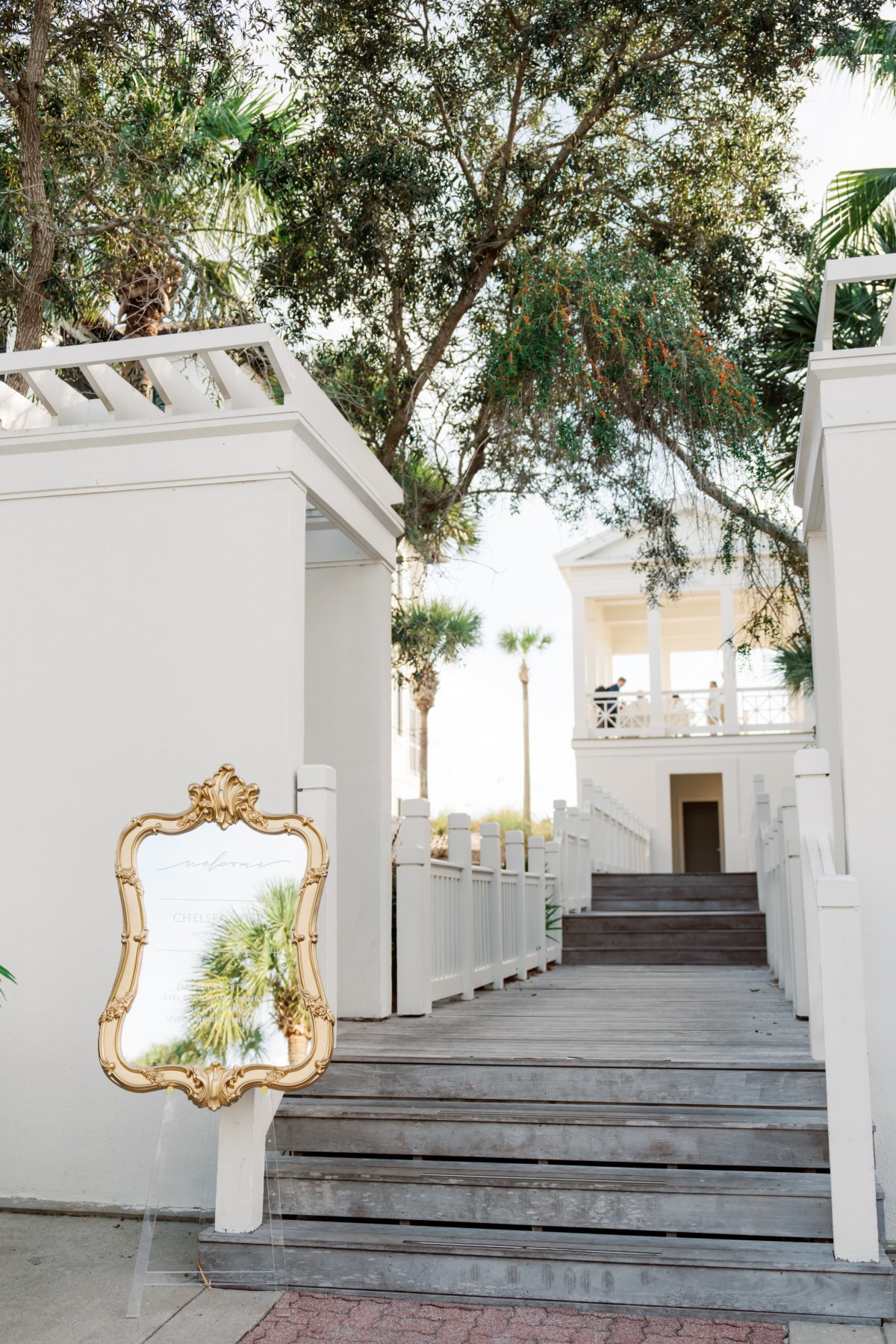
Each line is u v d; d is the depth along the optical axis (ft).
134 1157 15.78
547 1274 12.41
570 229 30.73
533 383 27.53
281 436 16.57
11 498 17.58
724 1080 14.28
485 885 26.18
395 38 27.12
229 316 29.40
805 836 14.48
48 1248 14.34
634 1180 13.15
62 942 16.40
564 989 26.43
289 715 16.05
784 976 23.72
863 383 15.48
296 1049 12.83
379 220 27.84
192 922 13.37
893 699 14.83
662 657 79.30
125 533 17.08
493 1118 14.19
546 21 25.80
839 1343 11.16
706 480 30.07
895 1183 13.88
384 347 31.19
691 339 26.09
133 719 16.63
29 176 24.16
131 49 26.63
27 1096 16.21
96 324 31.32
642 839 57.31
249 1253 13.15
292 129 29.30
